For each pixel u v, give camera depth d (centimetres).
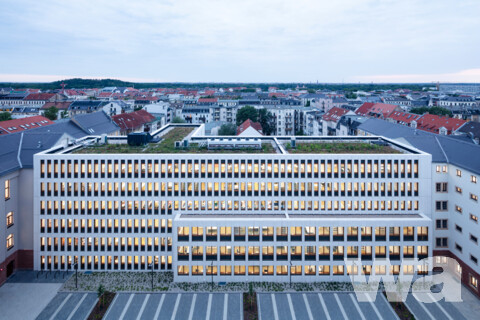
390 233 6222
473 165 6041
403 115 15900
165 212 6681
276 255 6275
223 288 6112
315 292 5978
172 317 5306
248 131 12256
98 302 5609
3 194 6269
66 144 7588
